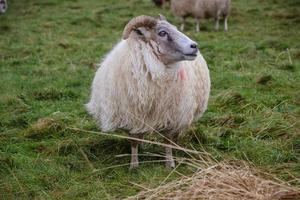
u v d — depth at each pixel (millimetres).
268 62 11172
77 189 5727
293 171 5938
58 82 10297
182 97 6059
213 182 5078
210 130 7441
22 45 13938
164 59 5812
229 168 5625
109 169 6293
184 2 15992
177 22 17438
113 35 15078
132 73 5898
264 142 6832
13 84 10289
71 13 18578
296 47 12414
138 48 5871
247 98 8695
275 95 8773
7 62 12188
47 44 13969
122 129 6242
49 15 18188
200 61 6660
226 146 6848
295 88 9164
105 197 5516
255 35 14469
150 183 5734
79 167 6363
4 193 5699
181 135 7020
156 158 6586
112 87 6062
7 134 7598
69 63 11953
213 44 13258
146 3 20578
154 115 6043
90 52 12914
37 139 7410
